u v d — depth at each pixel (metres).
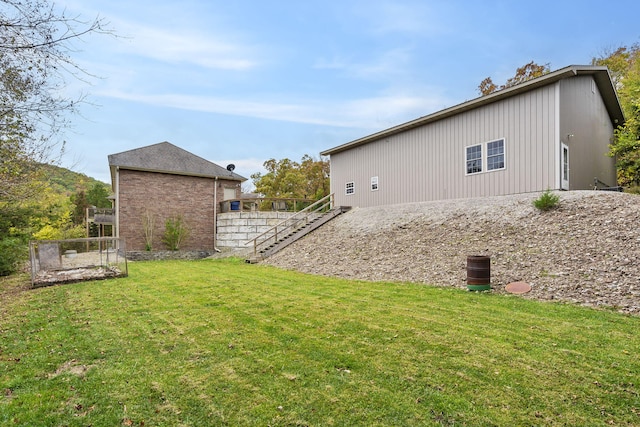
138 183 19.17
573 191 9.95
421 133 14.30
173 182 20.25
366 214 15.07
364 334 4.52
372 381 3.27
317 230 15.61
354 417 2.72
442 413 2.76
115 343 4.35
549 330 4.48
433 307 5.76
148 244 18.92
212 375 3.44
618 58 24.14
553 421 2.64
